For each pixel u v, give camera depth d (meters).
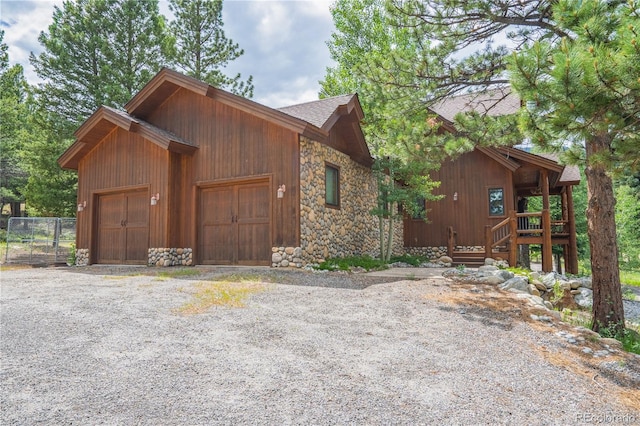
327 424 2.38
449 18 6.99
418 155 7.21
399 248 14.65
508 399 2.90
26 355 3.43
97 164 12.08
